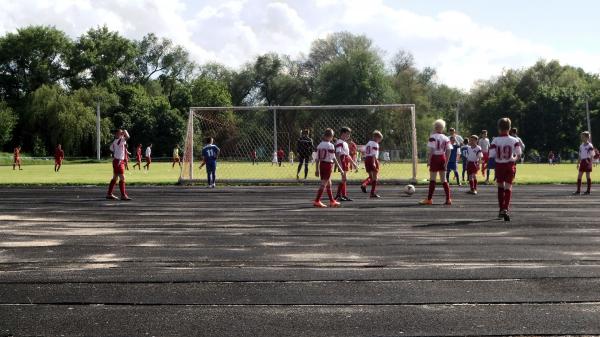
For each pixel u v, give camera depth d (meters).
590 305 5.56
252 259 7.85
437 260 7.73
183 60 101.50
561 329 4.88
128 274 6.93
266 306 5.57
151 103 88.88
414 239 9.52
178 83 100.88
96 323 5.05
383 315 5.27
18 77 84.00
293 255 8.12
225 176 30.77
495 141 12.04
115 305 5.61
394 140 37.75
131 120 86.94
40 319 5.17
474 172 19.02
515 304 5.61
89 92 79.00
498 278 6.66
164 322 5.08
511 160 11.91
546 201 16.34
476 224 11.38
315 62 87.50
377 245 8.95
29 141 76.50
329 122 40.88
